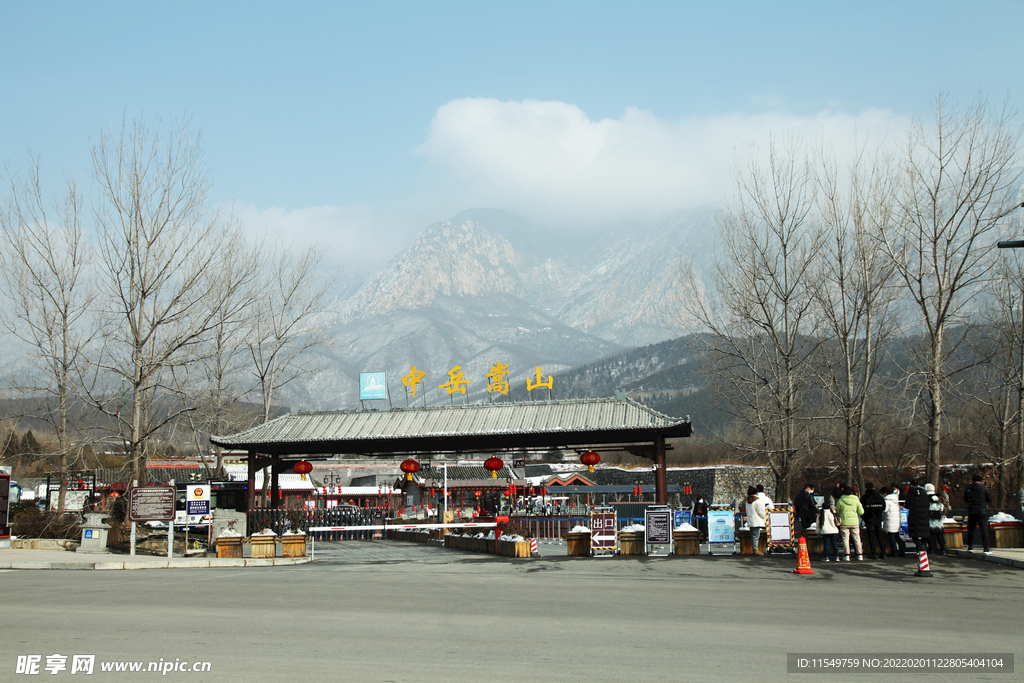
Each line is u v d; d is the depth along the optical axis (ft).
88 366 102.27
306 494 183.21
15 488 121.60
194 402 106.73
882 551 66.03
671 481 189.26
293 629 33.22
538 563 66.95
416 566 66.49
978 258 99.96
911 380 110.63
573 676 24.86
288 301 143.02
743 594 45.37
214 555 79.00
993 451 124.36
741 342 119.24
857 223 112.98
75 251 103.14
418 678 24.52
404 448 98.68
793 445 114.62
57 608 39.47
